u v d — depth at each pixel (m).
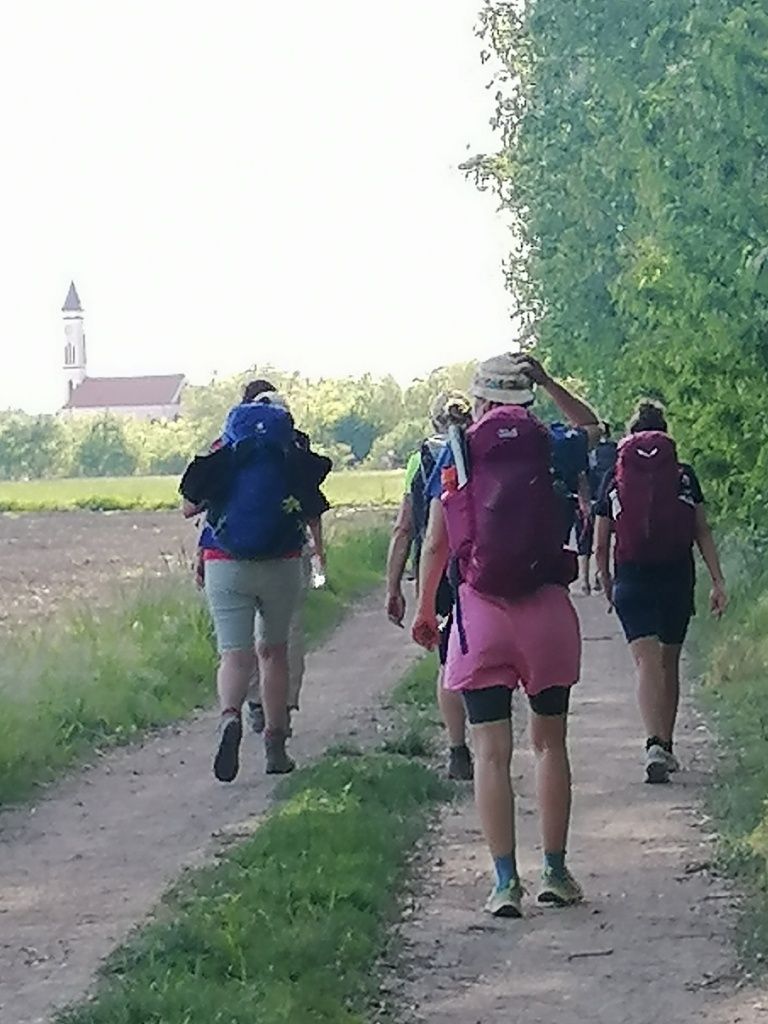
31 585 32.97
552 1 27.19
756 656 14.96
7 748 12.14
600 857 9.08
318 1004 6.55
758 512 18.47
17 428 152.00
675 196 15.22
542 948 7.48
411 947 7.52
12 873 9.37
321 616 23.86
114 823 10.69
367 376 163.25
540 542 7.95
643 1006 6.67
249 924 7.45
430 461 10.70
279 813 9.71
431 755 12.31
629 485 11.37
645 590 11.30
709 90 13.80
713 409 17.61
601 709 14.30
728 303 14.90
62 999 7.02
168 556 40.94
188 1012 6.41
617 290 23.14
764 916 7.69
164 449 154.50
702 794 10.67
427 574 8.35
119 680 15.26
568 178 28.23
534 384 8.49
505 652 8.00
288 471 11.77
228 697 11.62
